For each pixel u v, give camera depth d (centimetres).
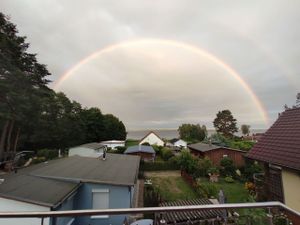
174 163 3000
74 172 1280
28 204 864
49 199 882
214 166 2558
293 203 929
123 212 246
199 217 709
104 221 1109
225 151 3045
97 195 1165
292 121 1213
